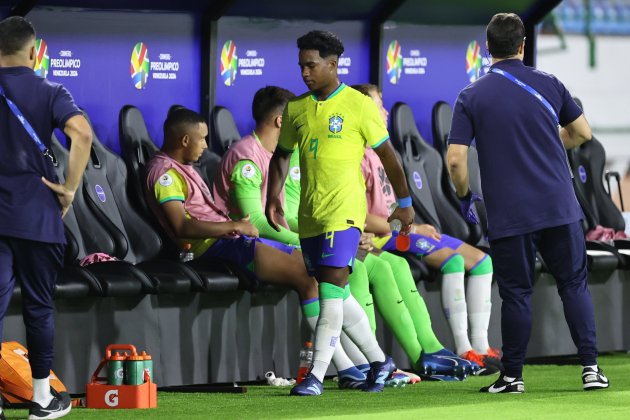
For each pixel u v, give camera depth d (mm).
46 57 29641
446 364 27938
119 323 25812
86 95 30328
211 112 31922
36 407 21344
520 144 24328
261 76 33188
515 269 24531
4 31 20906
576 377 28703
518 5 36312
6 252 20703
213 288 26594
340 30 34625
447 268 29531
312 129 24406
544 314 32062
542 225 24250
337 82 24609
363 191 24688
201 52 31984
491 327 31406
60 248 21000
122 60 30797
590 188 35750
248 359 27578
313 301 26406
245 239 27094
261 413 22109
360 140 24453
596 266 32406
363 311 25562
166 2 31172
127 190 28953
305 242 24703
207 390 26391
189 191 27922
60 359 25109
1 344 21875
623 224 35938
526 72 24672
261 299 27734
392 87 35719
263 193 28797
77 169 20672
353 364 26406
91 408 23094
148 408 23125
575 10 58812
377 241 29984
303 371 27047
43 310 21141
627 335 33594
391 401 23766
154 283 25859
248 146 28656
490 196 24500
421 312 28375
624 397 24000
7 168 20641
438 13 35969
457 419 21016
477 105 24531
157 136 31453
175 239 28016
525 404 23016
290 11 33406
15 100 20719
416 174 33500
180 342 26625
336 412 22156
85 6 30078
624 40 59625
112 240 27891
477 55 37094
